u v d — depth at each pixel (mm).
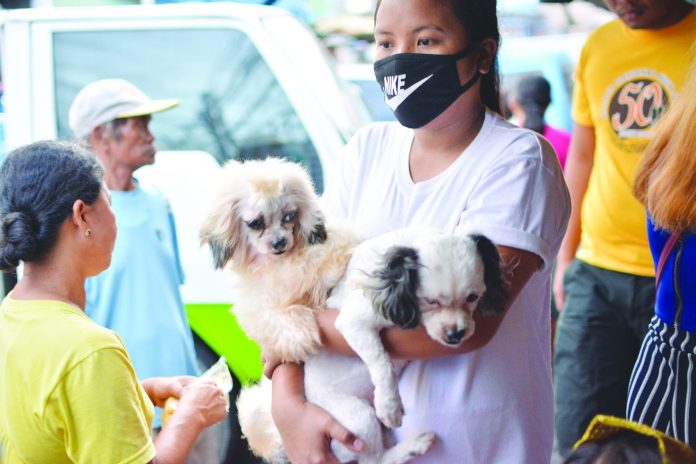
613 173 4051
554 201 2330
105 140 4270
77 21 4777
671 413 2773
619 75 4066
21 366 2271
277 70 4762
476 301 2111
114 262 4168
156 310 4215
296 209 2492
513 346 2385
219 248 2525
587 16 8609
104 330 2316
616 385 4074
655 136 2793
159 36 4805
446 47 2377
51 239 2355
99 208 2432
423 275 2074
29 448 2301
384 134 2707
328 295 2465
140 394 2439
